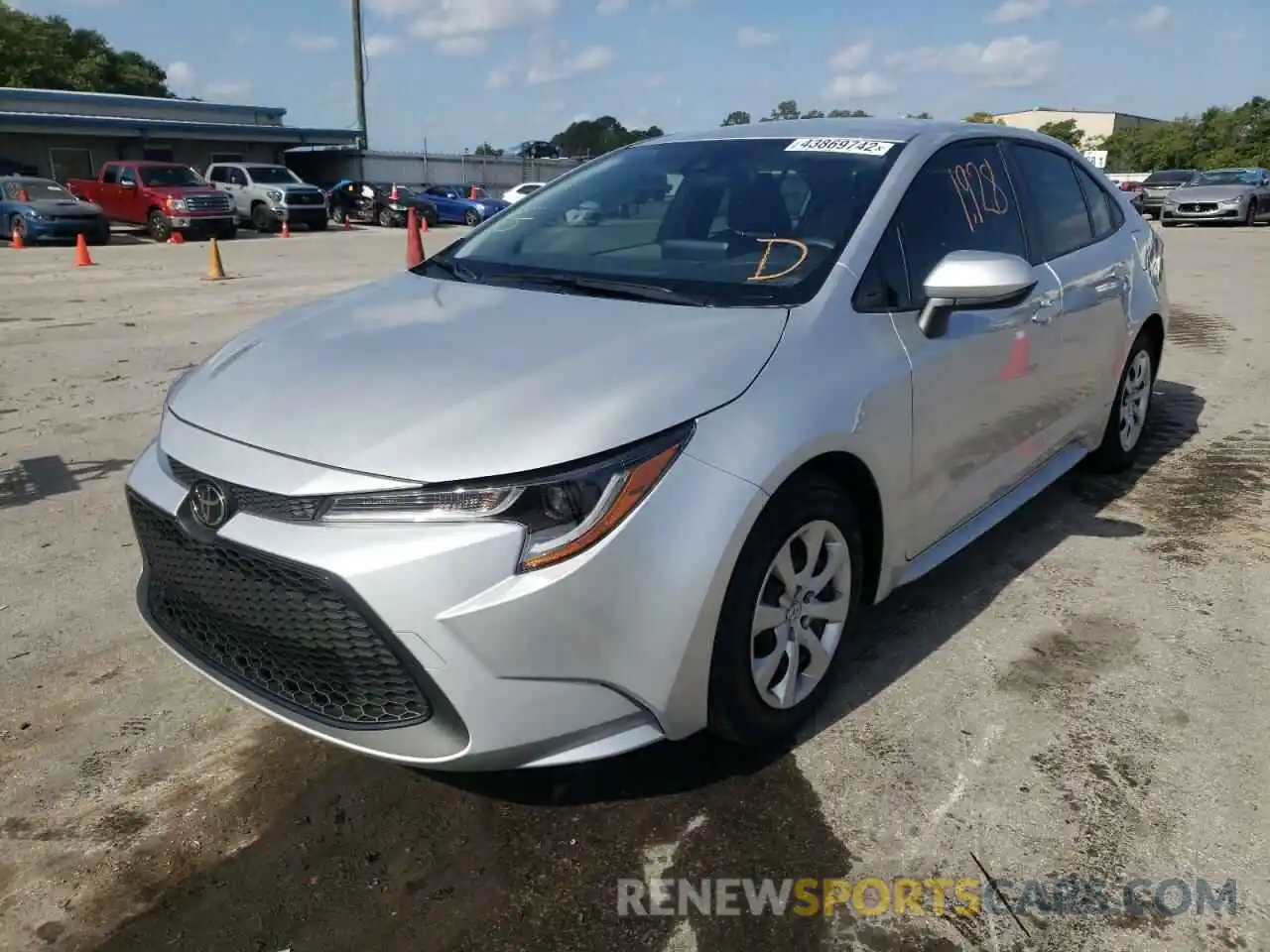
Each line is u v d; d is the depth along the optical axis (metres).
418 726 2.19
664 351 2.46
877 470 2.76
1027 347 3.52
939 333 3.01
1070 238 4.15
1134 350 4.73
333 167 38.41
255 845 2.40
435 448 2.16
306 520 2.17
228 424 2.41
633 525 2.17
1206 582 3.75
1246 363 7.48
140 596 2.78
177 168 24.20
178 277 14.22
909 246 3.09
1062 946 2.09
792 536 2.54
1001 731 2.82
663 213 3.35
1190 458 5.23
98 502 4.63
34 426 5.88
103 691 3.05
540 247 3.39
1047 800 2.53
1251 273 13.19
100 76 54.56
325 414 2.33
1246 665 3.16
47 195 21.36
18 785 2.61
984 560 3.96
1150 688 3.04
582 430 2.18
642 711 2.31
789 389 2.49
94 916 2.19
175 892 2.26
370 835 2.44
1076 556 3.99
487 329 2.68
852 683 3.06
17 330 9.19
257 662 2.39
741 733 2.54
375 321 2.86
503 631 2.09
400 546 2.08
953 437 3.14
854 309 2.81
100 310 10.55
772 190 3.24
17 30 51.06
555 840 2.41
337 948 2.10
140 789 2.60
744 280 2.88
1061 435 4.07
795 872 2.31
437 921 2.17
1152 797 2.54
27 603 3.61
